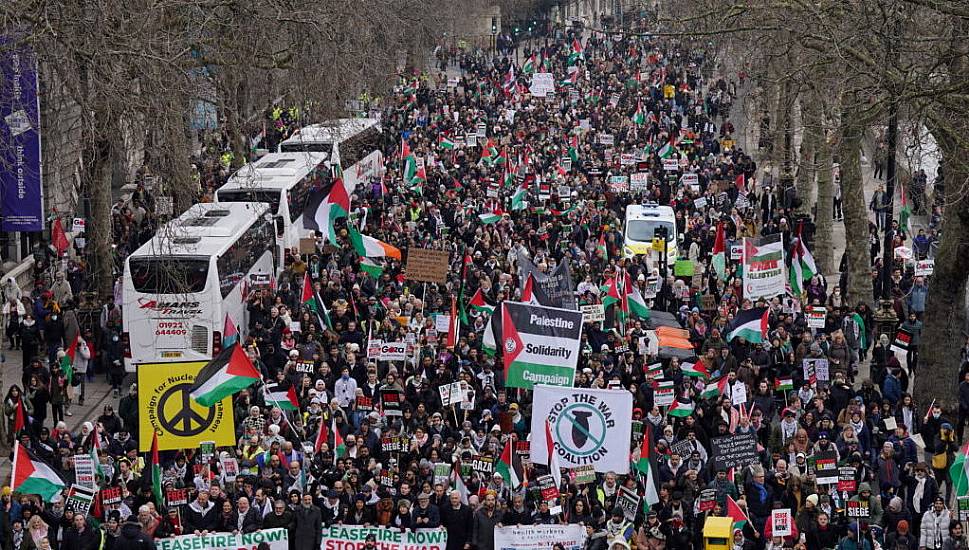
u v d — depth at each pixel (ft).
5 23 96.07
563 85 309.42
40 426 104.06
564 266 117.08
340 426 93.09
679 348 111.75
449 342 110.73
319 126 167.53
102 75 105.91
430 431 91.91
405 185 196.44
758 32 132.46
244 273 136.56
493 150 221.87
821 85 125.08
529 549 79.51
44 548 72.90
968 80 90.89
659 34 115.34
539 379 95.61
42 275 141.28
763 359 109.19
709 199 193.67
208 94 138.72
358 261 147.74
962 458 79.87
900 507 80.48
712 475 85.10
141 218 159.94
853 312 124.88
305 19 143.74
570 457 85.40
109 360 122.72
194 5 124.26
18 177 121.70
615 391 84.79
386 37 184.85
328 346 112.68
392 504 82.48
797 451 88.99
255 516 79.51
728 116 288.71
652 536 78.84
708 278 150.71
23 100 111.75
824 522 79.10
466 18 409.28
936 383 111.14
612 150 226.58
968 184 95.35
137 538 74.69
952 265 107.86
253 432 89.20
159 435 84.84
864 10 97.76
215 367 85.20
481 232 156.15
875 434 94.99
